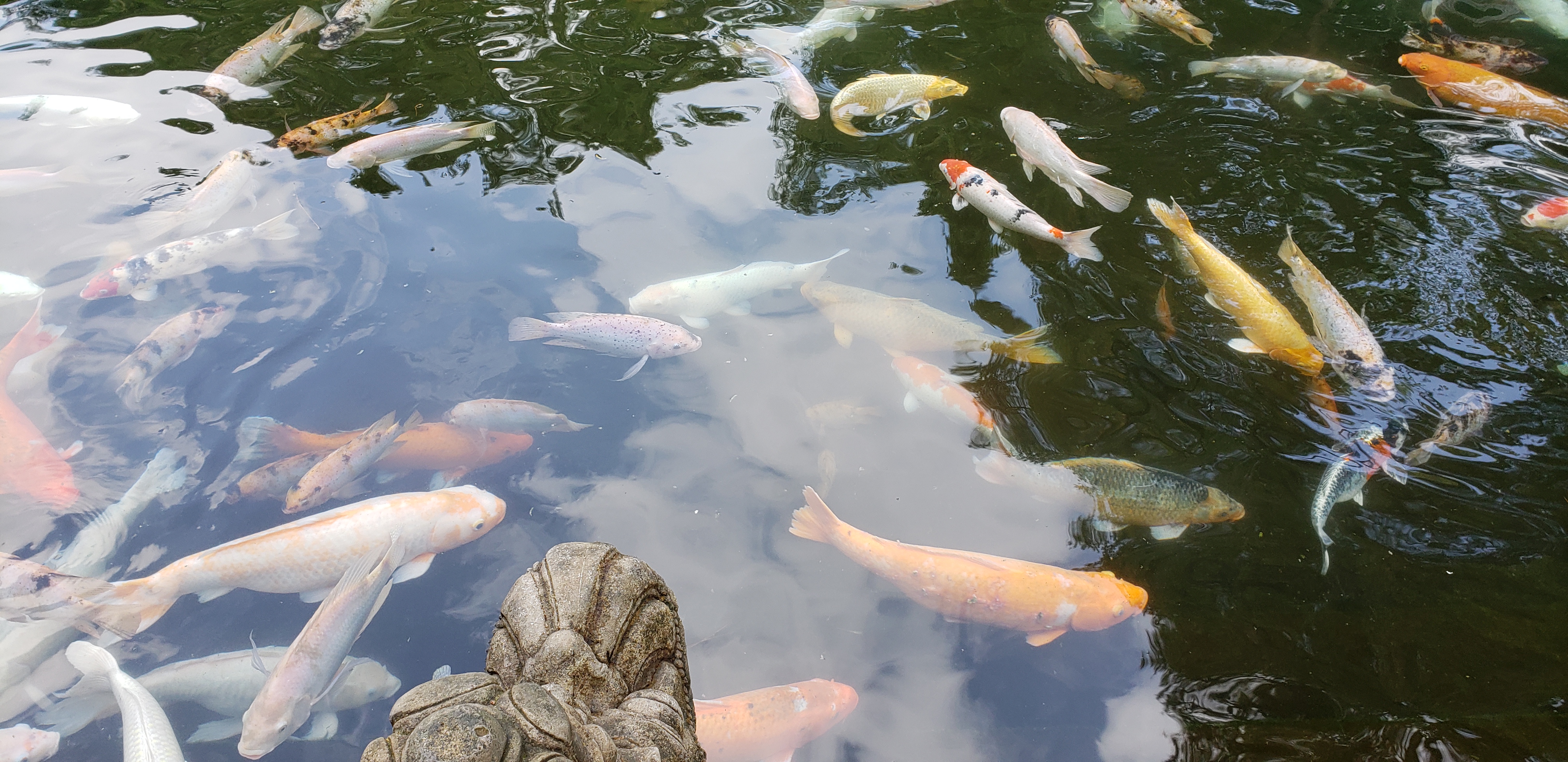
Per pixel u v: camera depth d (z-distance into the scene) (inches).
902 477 73.9
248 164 94.6
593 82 109.9
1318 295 81.9
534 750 39.3
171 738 60.6
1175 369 80.2
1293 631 66.2
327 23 114.3
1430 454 74.3
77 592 65.7
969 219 93.4
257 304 84.1
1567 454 74.0
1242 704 63.3
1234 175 95.4
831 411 77.7
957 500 72.5
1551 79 106.5
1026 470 73.9
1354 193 93.3
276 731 60.9
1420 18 117.3
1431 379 78.6
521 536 70.8
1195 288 86.0
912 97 102.2
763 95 107.9
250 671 64.0
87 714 62.2
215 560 67.0
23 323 81.2
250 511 70.7
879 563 68.3
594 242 91.0
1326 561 69.2
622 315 82.4
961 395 76.9
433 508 69.4
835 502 72.5
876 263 89.0
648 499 72.9
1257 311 81.0
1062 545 70.2
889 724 62.6
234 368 79.3
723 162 99.7
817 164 99.5
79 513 70.0
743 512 72.3
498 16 121.1
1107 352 81.4
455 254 89.4
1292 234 89.6
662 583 55.1
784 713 61.9
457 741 36.7
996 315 84.4
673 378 80.7
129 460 73.0
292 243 89.5
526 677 48.0
